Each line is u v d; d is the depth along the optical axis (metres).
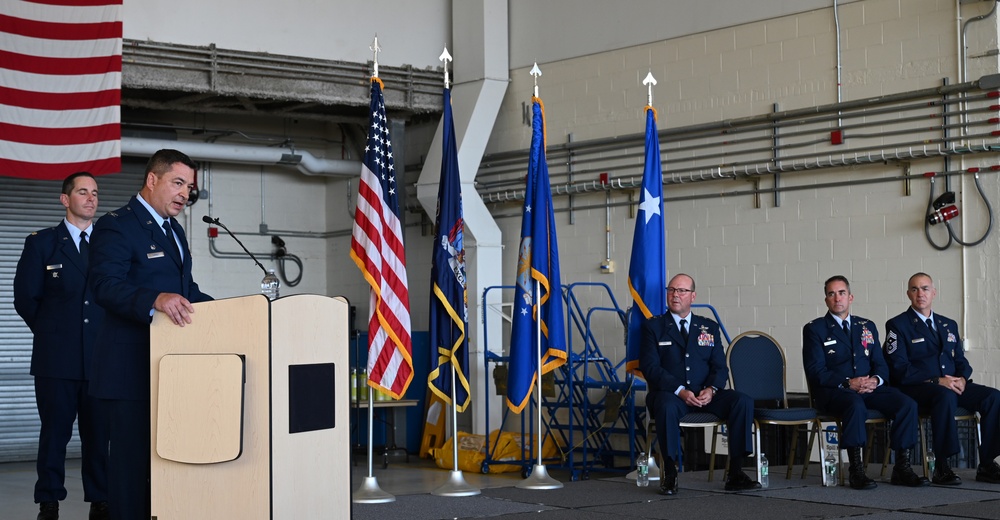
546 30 9.76
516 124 9.95
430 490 7.57
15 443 9.98
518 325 6.66
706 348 6.34
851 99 7.84
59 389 5.12
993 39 7.18
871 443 7.02
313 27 9.48
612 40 9.30
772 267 8.24
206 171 10.83
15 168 7.94
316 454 3.22
